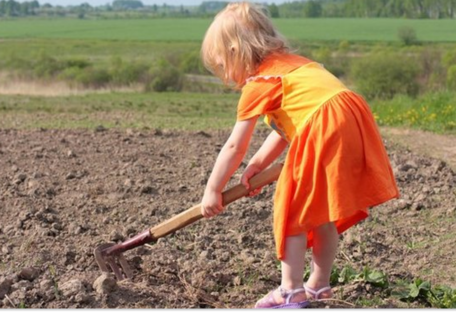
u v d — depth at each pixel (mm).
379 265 5168
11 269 4871
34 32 108625
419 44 66875
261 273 4852
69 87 32438
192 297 4375
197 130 10859
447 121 11984
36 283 4555
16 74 37156
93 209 6301
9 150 8727
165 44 79438
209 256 5184
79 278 4629
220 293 4555
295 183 3893
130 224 5969
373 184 3842
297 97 3914
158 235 4465
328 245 4125
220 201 4059
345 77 34562
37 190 6777
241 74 4066
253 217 6113
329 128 3820
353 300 4387
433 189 7016
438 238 5750
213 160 8266
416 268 5121
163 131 10477
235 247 5426
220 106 20516
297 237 3930
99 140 9594
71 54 66750
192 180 7301
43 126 11805
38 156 8359
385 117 12625
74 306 4203
